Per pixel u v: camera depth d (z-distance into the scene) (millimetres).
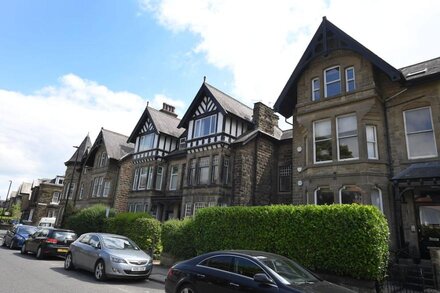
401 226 12172
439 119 12352
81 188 36000
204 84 22766
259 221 11359
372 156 13414
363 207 9219
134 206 26422
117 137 34625
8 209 70188
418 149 12758
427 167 11648
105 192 30281
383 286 9391
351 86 14594
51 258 15680
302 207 10500
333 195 13719
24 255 16516
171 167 25859
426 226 11672
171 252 14656
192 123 23516
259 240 11117
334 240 9391
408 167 12430
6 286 8430
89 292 8352
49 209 50844
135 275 10320
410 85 13289
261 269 5941
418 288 9367
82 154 39750
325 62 15656
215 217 12906
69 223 25031
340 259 9172
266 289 5523
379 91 13945
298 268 6469
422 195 11922
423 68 14156
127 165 30922
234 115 21500
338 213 9531
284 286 5391
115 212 22734
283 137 23422
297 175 16312
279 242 10523
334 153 14078
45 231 16594
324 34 15453
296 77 16484
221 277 6309
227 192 20062
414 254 11477
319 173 14312
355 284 8891
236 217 12125
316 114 15258
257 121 22219
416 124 13062
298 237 10156
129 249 11352
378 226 8969
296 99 17734
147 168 26672
